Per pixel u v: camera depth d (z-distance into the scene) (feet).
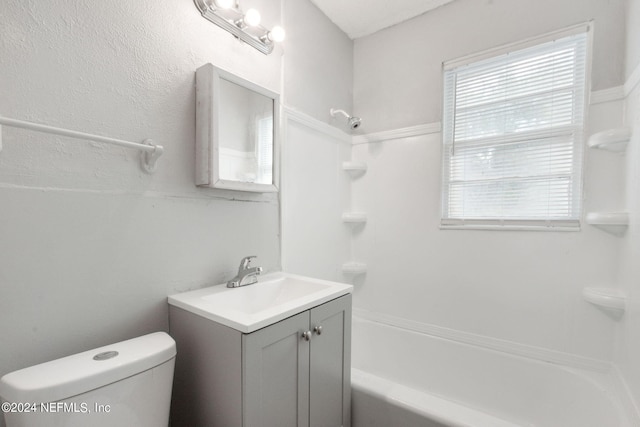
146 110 3.64
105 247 3.31
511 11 5.61
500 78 5.85
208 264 4.39
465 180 6.24
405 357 6.60
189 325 3.53
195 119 4.16
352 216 7.38
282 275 5.21
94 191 3.22
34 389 2.23
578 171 5.14
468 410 3.92
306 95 6.21
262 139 4.85
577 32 5.01
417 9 6.50
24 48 2.77
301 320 3.60
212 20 4.34
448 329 6.37
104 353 2.83
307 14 6.21
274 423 3.29
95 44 3.21
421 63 6.66
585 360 5.01
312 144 6.43
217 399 3.19
